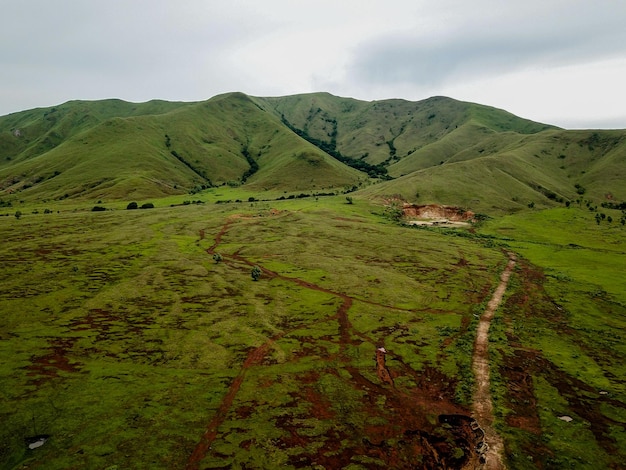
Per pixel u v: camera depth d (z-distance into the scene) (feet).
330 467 125.80
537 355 209.46
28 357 192.24
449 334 235.61
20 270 332.19
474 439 140.77
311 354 208.54
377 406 161.38
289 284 331.57
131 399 159.63
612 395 171.01
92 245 425.69
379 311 272.31
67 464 122.52
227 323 243.81
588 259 429.38
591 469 125.59
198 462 126.00
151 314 255.91
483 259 424.46
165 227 533.96
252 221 583.99
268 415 152.76
